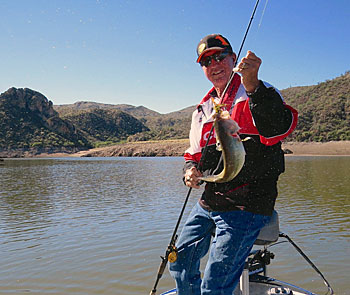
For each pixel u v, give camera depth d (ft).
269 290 13.62
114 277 22.15
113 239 30.53
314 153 316.60
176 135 591.37
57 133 564.71
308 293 13.32
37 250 28.04
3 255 26.84
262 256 14.62
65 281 21.62
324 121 399.85
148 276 22.20
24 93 582.76
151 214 41.45
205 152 10.67
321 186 67.00
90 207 48.06
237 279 10.41
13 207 49.62
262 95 8.97
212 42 10.68
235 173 9.19
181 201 51.13
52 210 46.52
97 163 217.97
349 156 267.18
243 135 10.03
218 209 10.35
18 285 21.17
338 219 36.22
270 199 10.23
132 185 77.25
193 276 11.44
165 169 140.97
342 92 474.08
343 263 23.16
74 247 28.55
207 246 11.44
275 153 10.08
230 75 10.78
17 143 501.97
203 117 11.41
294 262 23.53
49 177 105.60
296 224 34.35
